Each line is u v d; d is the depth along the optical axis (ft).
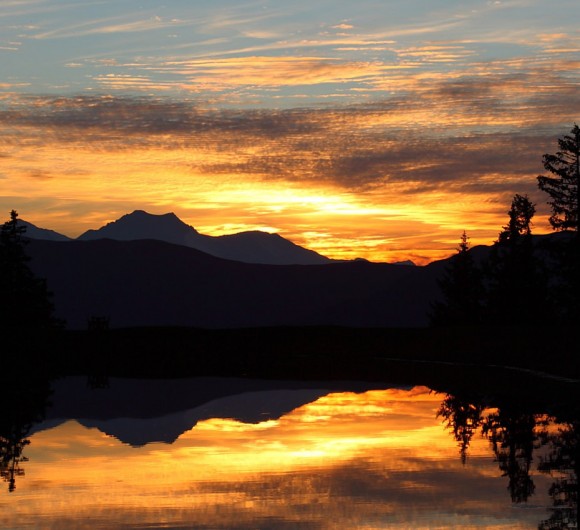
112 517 46.16
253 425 80.94
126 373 151.12
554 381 130.31
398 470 58.80
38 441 71.26
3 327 235.61
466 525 44.68
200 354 203.00
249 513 46.98
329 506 48.52
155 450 66.64
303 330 233.96
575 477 56.44
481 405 97.50
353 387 121.08
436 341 203.92
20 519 45.80
